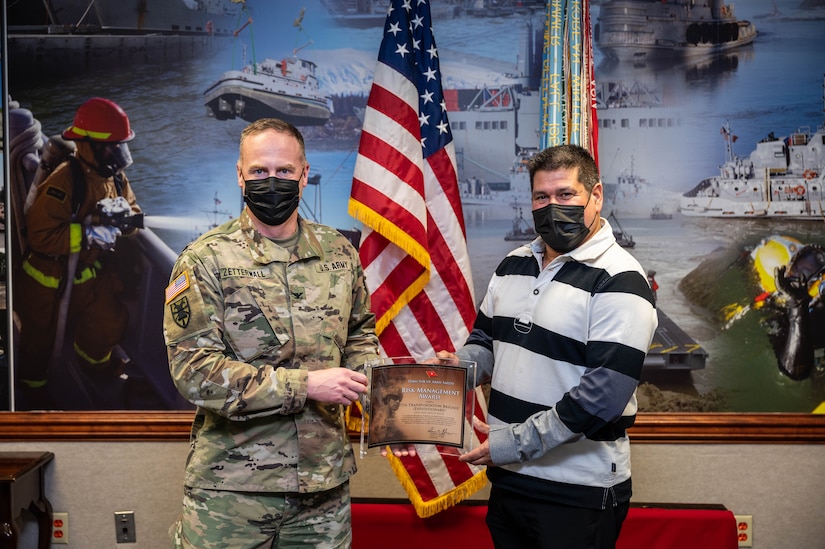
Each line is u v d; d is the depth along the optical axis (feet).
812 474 7.94
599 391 4.90
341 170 8.14
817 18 7.92
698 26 8.00
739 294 8.02
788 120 7.97
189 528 5.01
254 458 4.98
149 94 8.08
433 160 7.43
